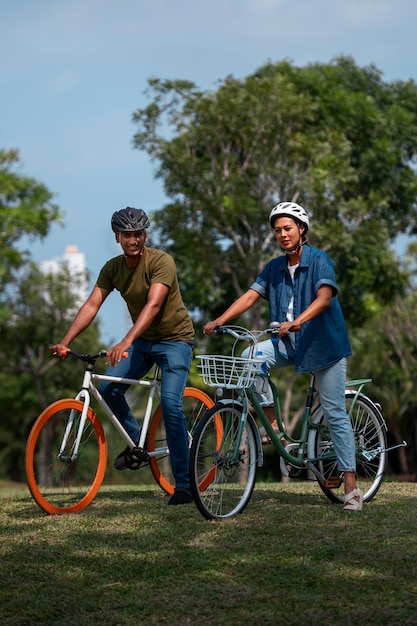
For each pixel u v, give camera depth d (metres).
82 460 11.12
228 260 44.50
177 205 42.41
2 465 77.06
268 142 41.91
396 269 47.06
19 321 56.72
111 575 8.29
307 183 41.22
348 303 46.94
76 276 57.25
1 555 8.92
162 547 8.98
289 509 10.48
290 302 10.52
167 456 11.75
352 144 47.88
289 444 10.71
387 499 11.34
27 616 7.53
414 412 61.59
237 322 45.00
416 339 59.50
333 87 48.75
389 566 8.15
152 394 11.41
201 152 45.09
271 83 41.50
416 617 7.09
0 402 66.25
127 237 10.61
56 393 59.06
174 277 10.90
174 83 40.62
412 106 51.97
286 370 45.41
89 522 10.08
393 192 48.50
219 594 7.71
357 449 11.06
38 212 48.72
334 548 8.66
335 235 42.00
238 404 10.30
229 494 11.11
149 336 11.05
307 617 7.18
